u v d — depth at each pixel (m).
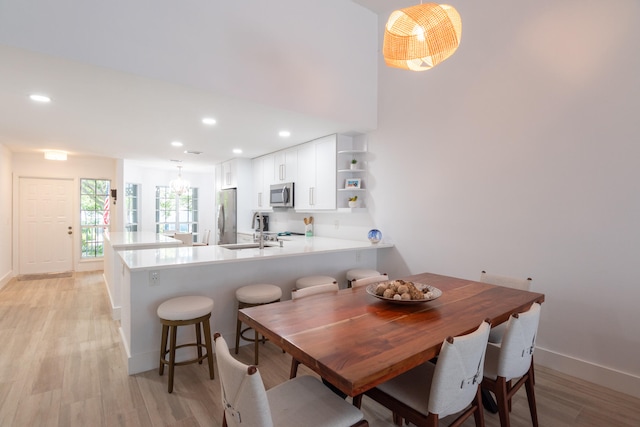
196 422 1.95
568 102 2.54
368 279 2.38
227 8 2.65
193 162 6.66
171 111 3.09
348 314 1.71
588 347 2.47
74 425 1.91
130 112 3.12
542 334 2.71
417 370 1.67
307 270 3.57
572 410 2.12
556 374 2.57
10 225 5.77
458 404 1.39
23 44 1.89
